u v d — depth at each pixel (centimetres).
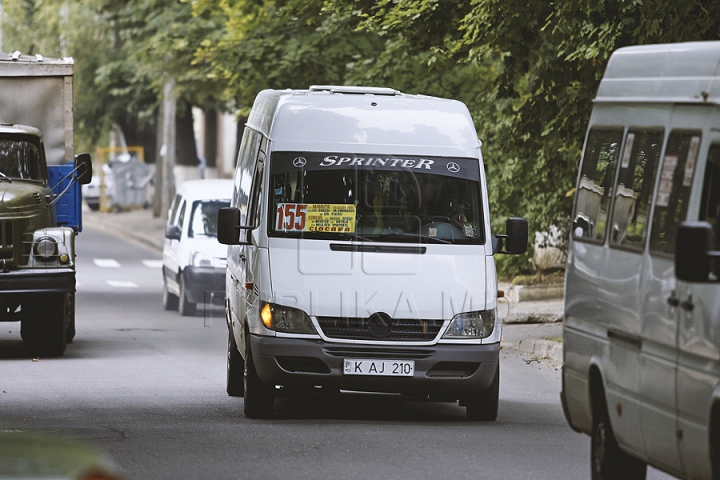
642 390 2481
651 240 2505
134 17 11875
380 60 7788
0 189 5356
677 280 2344
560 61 5416
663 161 2523
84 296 8756
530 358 5762
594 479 2792
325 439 3406
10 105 5947
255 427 3606
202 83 11606
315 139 3941
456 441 3419
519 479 2894
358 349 3700
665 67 2600
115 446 3253
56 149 6003
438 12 5591
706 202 2323
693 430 2256
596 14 4925
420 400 4375
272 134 3950
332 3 6197
